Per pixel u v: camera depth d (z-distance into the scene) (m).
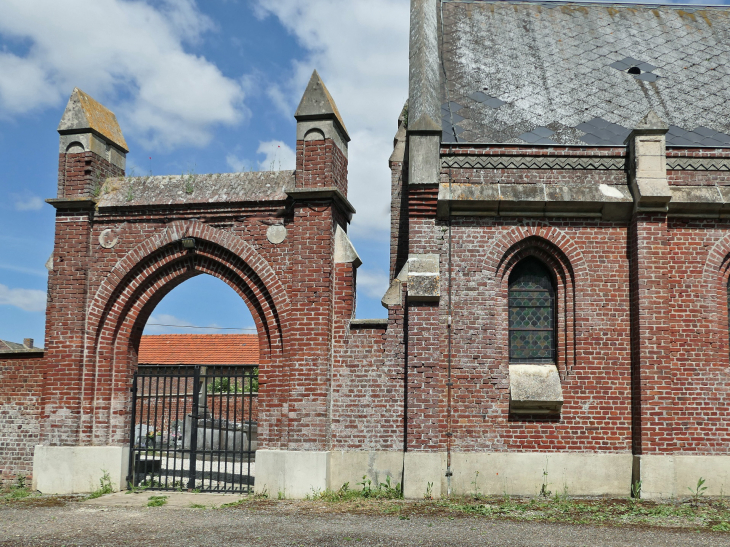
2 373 13.72
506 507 10.98
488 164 12.76
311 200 12.70
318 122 12.88
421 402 11.91
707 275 12.41
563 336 12.50
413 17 15.08
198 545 8.58
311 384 12.23
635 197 12.23
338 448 12.35
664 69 15.53
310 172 12.82
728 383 12.15
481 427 12.18
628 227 12.59
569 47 16.12
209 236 13.20
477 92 14.64
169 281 13.67
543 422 12.16
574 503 11.30
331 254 12.62
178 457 19.98
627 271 12.48
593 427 12.12
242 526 9.67
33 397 13.51
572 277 12.57
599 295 12.45
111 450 13.04
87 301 13.42
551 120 13.95
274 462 12.23
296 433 12.16
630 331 12.34
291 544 8.56
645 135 12.41
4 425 13.55
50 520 10.27
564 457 12.05
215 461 19.28
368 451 12.28
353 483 12.22
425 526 9.59
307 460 12.06
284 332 12.67
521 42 16.22
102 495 12.51
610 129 13.70
